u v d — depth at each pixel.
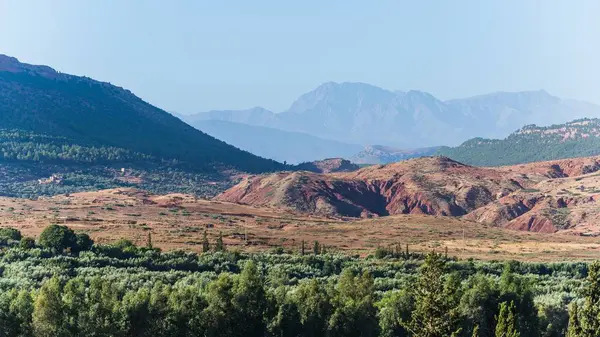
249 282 118.19
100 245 168.38
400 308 119.38
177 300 112.62
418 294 93.56
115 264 153.25
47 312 101.06
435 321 89.56
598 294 92.94
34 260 144.50
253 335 117.62
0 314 100.31
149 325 108.31
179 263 160.00
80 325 102.62
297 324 118.00
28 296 103.88
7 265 139.88
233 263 170.12
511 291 126.38
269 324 116.75
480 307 121.31
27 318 101.94
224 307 114.56
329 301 119.81
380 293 145.88
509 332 98.19
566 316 129.62
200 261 166.00
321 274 171.75
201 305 114.56
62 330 101.81
